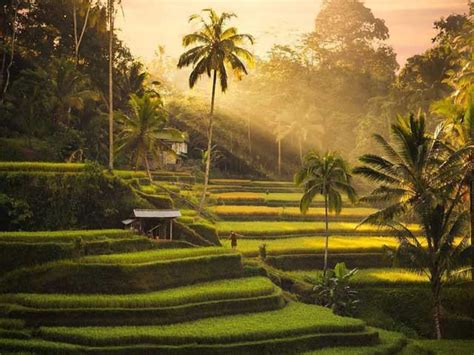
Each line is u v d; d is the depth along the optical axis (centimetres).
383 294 5722
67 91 7550
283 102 12025
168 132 6994
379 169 5453
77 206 5753
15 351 3791
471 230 5612
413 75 11381
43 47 8581
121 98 9056
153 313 4334
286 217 8094
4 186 5594
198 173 10019
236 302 4747
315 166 6188
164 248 5497
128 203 5944
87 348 3847
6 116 7344
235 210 8019
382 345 4634
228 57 6444
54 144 7219
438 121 9725
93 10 7150
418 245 5347
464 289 5778
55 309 4194
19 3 8344
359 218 8288
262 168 11638
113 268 4653
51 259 4769
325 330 4553
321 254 6450
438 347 4700
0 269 4688
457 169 5259
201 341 4072
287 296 5472
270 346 4212
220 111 11681
